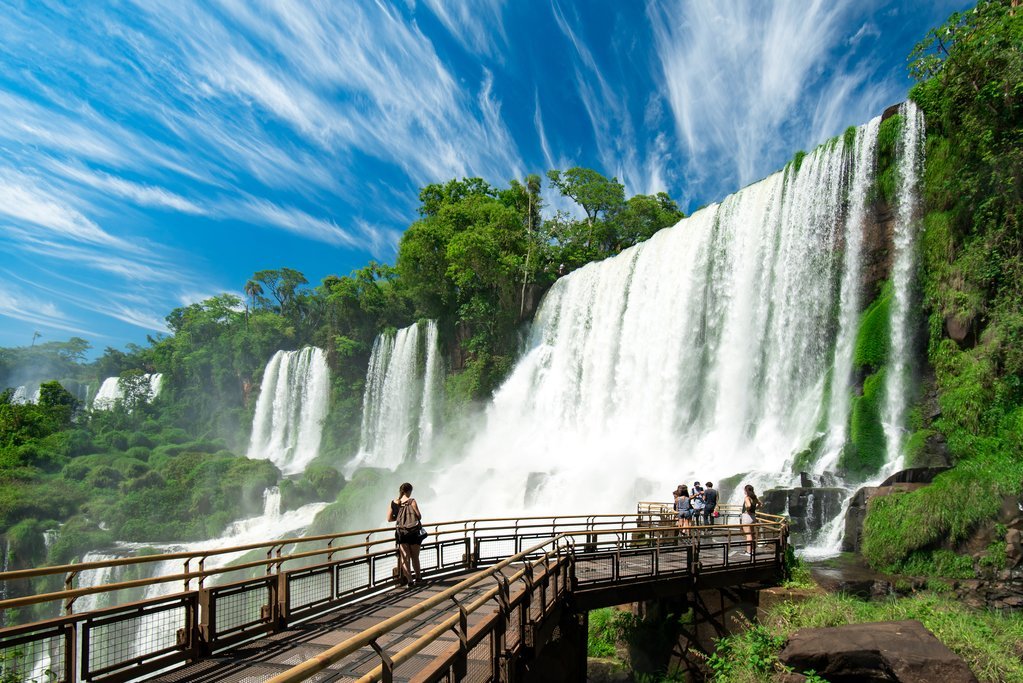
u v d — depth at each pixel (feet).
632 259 160.35
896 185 102.63
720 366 129.39
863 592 62.03
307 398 267.39
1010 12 87.45
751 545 59.82
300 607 37.68
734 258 131.75
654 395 142.31
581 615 49.78
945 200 91.30
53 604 134.21
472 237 196.03
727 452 120.16
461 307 213.66
